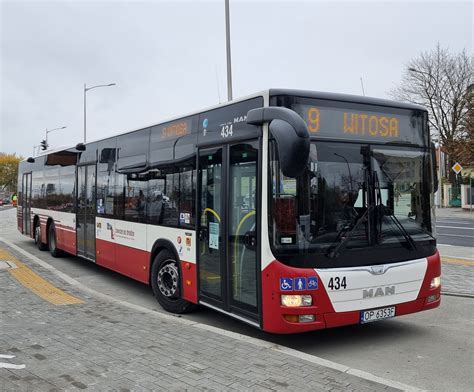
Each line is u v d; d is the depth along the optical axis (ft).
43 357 16.26
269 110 16.87
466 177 136.56
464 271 35.50
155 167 26.02
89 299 26.04
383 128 19.25
